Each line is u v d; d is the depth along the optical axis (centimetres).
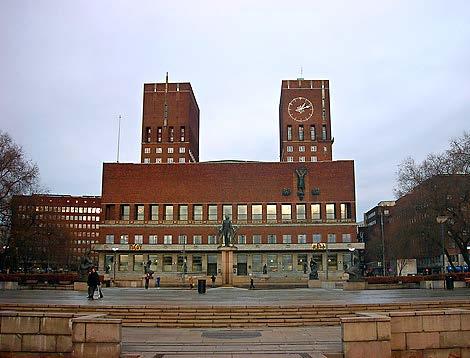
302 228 11744
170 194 12050
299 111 15188
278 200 11938
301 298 3566
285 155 14975
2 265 8119
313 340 1948
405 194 7431
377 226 16562
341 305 2650
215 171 12119
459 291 4641
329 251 11675
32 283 5912
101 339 1583
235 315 2528
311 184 11994
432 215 6825
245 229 11781
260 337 2038
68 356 1708
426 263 13125
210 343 1883
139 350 1731
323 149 14988
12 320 1730
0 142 7281
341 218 11800
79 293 4500
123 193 12062
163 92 15362
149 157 15050
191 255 11838
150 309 2589
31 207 7794
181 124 15175
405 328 1677
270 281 7856
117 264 11875
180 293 4541
